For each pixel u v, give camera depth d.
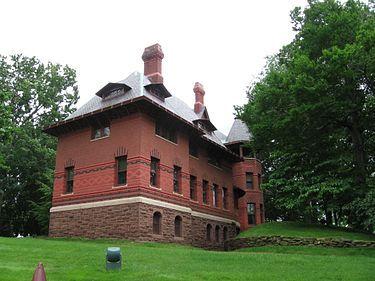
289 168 31.75
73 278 11.34
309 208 32.59
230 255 17.30
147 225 24.25
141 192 24.36
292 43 31.77
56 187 28.41
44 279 7.84
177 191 28.23
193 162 31.50
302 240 26.34
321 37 27.81
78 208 26.56
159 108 26.09
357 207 26.33
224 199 36.03
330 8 28.97
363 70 25.17
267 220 50.19
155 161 26.56
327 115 26.47
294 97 25.94
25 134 42.06
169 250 18.42
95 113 26.78
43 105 46.72
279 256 17.59
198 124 34.75
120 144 26.03
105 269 12.80
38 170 42.69
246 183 41.09
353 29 26.94
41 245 18.31
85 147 27.72
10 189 42.84
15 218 46.00
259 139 29.75
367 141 30.22
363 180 27.27
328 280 12.30
